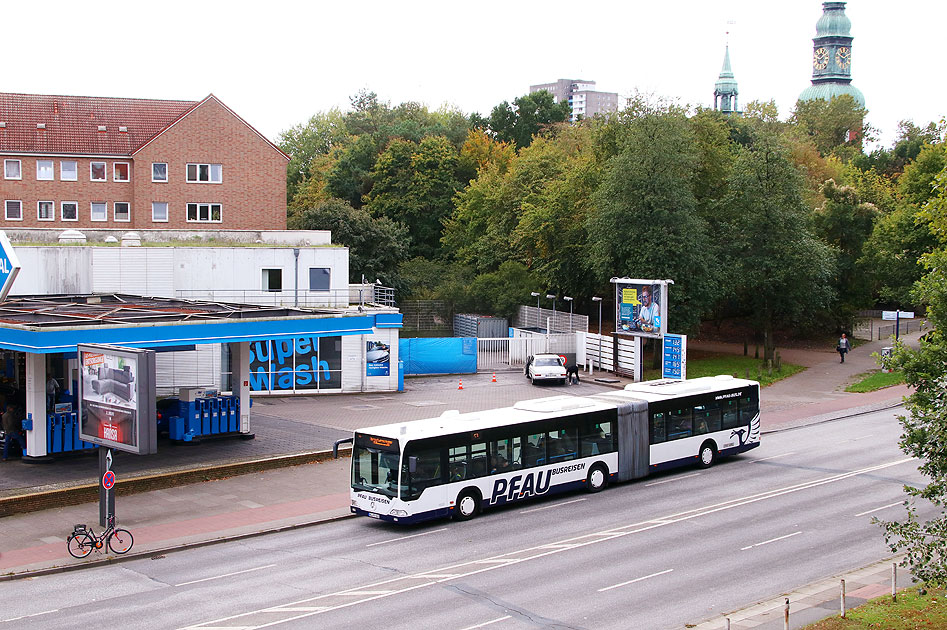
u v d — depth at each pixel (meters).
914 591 17.47
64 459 28.92
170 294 41.12
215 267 42.62
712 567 19.73
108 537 21.00
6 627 16.09
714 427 31.39
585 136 78.44
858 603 16.95
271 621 16.34
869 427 38.12
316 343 44.19
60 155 57.25
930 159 70.00
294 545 22.06
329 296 44.88
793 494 26.89
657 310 45.88
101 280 39.72
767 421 39.78
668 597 17.67
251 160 59.78
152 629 15.94
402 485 23.11
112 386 22.69
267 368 43.44
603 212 51.38
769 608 16.86
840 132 121.31
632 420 28.84
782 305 53.84
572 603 17.33
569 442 27.11
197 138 58.66
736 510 25.06
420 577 19.14
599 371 52.94
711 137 58.44
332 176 88.75
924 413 15.45
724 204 54.94
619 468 28.42
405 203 81.75
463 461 24.50
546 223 58.53
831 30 189.12
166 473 27.44
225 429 32.84
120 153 58.31
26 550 21.12
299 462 30.48
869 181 84.75
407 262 74.00
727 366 52.97
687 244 50.38
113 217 58.50
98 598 17.86
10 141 56.66
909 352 15.07
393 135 95.19
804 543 21.66
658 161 50.78
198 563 20.50
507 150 90.31
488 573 19.41
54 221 57.59
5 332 27.28
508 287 66.31
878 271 61.69
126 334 27.62
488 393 45.00
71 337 26.66
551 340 55.41
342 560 20.59
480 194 75.56
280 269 43.91
